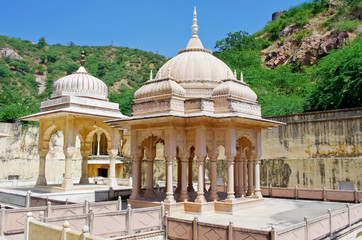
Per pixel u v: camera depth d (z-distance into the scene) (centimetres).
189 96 1355
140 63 10488
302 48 4303
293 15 5497
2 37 10331
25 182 2155
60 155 2781
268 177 2150
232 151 1236
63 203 1138
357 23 3919
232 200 1212
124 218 963
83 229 670
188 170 1595
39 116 1803
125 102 4116
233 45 4994
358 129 1844
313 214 1232
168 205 1167
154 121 1251
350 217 1114
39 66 8994
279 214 1230
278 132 2181
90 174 3150
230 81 1317
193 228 894
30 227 821
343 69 2289
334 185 1858
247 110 1311
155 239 978
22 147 2616
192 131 1259
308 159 1981
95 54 11062
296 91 3662
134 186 1353
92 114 1748
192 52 1511
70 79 1895
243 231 780
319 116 2006
